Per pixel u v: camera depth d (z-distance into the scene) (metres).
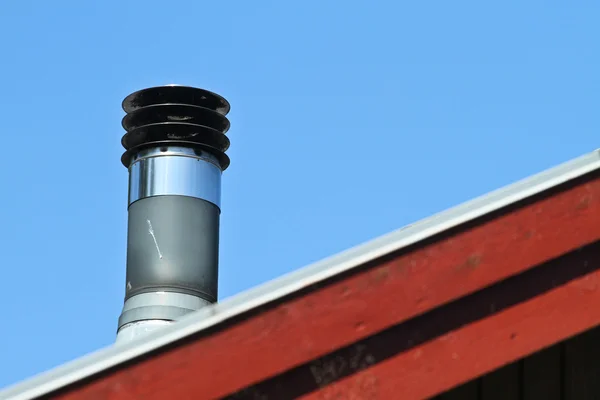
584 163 4.87
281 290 4.48
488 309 4.66
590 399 5.50
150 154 12.05
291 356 4.44
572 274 4.77
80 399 4.27
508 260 4.68
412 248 4.62
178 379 4.35
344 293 4.54
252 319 4.45
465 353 4.60
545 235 4.74
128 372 4.33
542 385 5.52
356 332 4.50
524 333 4.66
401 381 4.53
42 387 4.25
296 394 4.46
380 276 4.57
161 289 11.45
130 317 11.24
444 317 4.62
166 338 4.36
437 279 4.61
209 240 11.88
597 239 4.78
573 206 4.79
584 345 5.49
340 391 4.48
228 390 4.38
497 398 5.52
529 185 4.80
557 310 4.71
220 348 4.40
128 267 11.72
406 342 4.57
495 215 4.71
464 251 4.66
